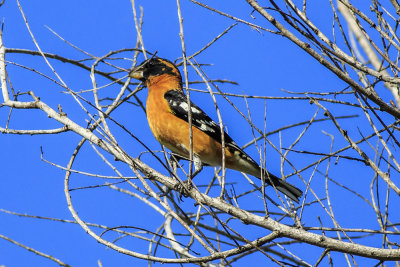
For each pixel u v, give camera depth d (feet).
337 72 23.79
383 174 24.58
